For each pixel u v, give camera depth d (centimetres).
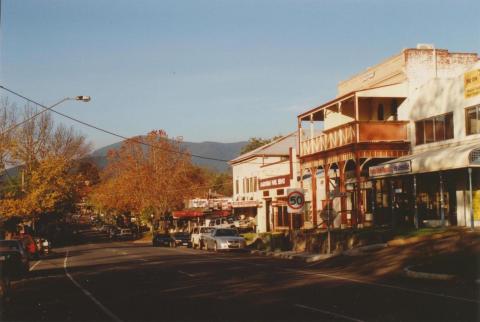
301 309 1273
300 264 2647
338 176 4138
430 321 1092
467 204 2836
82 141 6675
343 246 3052
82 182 6406
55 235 7869
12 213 5078
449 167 2511
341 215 3669
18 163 5497
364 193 3853
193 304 1395
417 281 1755
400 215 3434
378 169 3047
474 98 2756
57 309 1401
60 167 5516
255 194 5756
